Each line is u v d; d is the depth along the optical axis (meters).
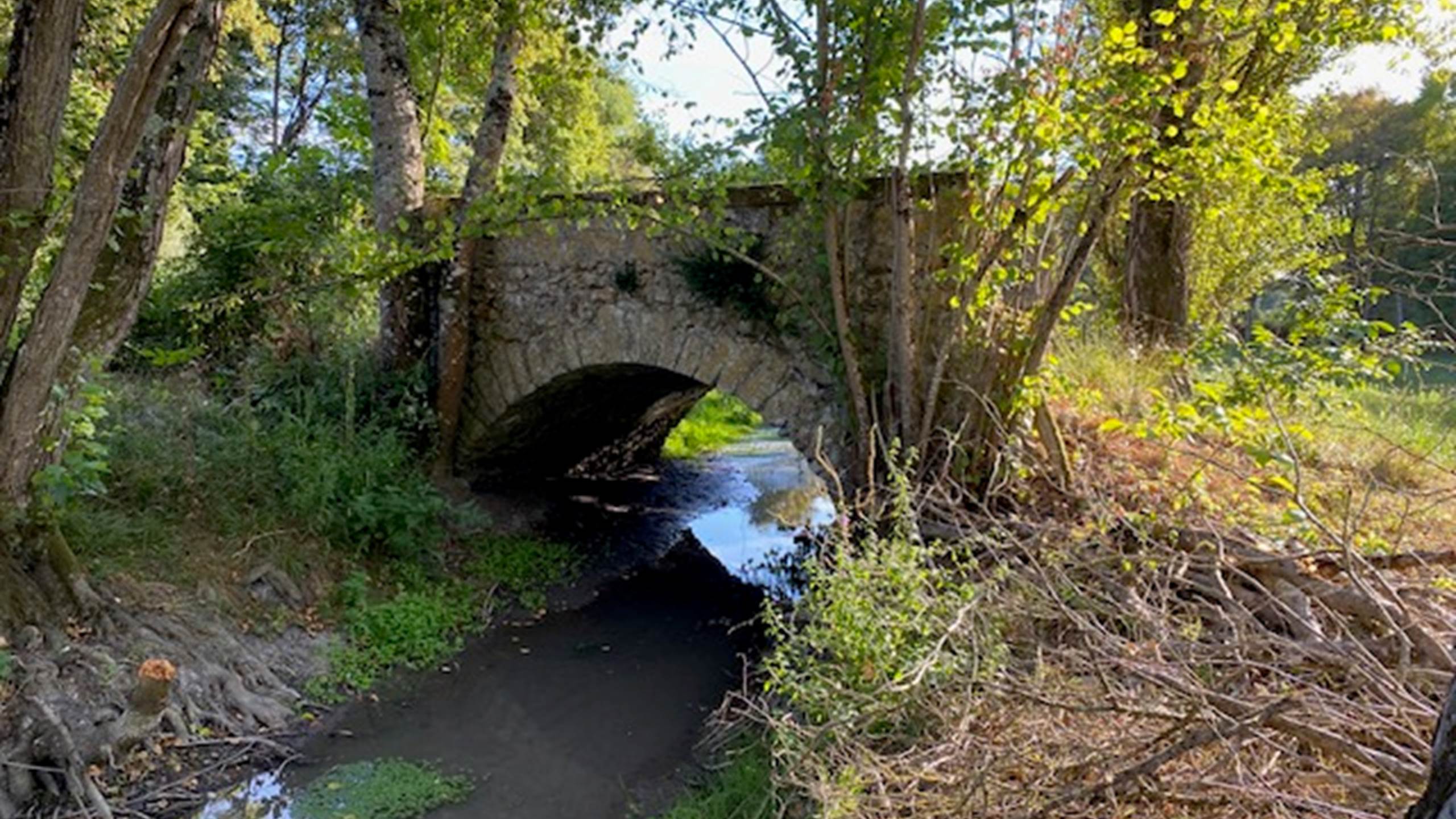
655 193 6.59
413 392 7.90
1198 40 5.03
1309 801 2.09
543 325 7.76
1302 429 3.51
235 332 8.20
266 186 8.72
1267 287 7.94
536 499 9.07
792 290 6.17
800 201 6.34
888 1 5.24
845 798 2.60
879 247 6.09
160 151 5.07
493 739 4.89
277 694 4.88
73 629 4.38
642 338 7.20
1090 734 2.69
